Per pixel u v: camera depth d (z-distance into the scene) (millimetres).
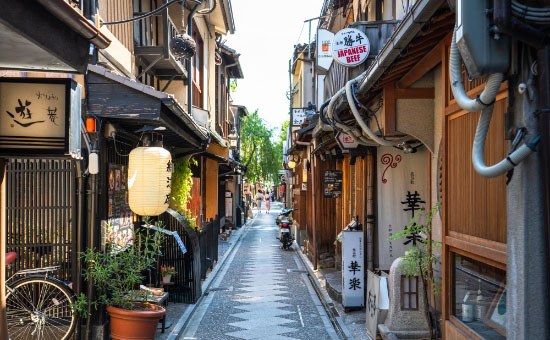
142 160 7898
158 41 12523
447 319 5008
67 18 3631
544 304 3164
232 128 32906
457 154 4812
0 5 3037
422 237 9188
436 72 7285
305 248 21938
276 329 9711
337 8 16656
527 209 3240
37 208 7703
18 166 7688
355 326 9445
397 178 10086
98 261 7629
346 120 10148
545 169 3098
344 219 15430
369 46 9438
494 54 3186
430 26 4797
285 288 14172
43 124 5078
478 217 4312
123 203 8984
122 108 7516
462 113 4703
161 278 10805
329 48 12930
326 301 11867
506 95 3750
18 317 7512
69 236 7727
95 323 7641
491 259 4016
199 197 19500
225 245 25422
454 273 4977
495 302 4113
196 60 17641
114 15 9430
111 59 8984
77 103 5262
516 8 3051
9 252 7500
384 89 7422
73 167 7680
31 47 3844
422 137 7414
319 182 17828
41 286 7633
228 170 29375
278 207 79188
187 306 11445
